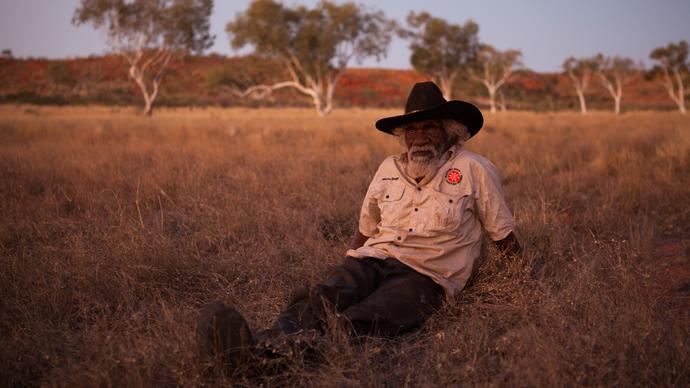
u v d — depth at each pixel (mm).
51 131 14945
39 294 3357
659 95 104938
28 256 3996
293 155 9961
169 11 36938
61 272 3672
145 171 7566
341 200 5789
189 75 83438
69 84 68188
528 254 3832
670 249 4438
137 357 2555
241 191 6156
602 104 86312
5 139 13062
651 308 2914
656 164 8242
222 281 3846
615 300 3086
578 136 14891
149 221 5191
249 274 3934
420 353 2809
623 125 21109
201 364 2381
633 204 5797
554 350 2436
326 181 6734
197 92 72375
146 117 27938
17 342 2840
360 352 2639
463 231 3143
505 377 2412
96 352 2686
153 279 3676
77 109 39094
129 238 4355
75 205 5980
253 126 18203
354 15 44281
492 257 3572
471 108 3074
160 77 37875
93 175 7258
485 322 2959
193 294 3613
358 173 7531
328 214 5352
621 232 4691
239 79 63500
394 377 2592
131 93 65875
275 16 44531
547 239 4324
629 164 8016
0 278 3590
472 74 64312
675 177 6863
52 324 3100
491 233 3242
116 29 36625
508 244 3285
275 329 2557
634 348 2520
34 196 6512
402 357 2748
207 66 92688
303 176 7055
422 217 3107
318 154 9898
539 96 92562
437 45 56031
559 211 5734
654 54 67312
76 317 3316
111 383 2412
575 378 2320
